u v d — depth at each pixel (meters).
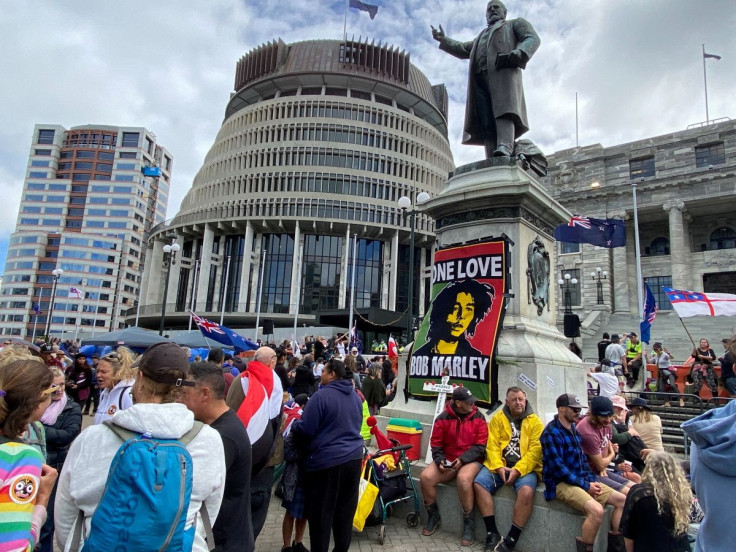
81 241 131.00
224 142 73.81
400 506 6.10
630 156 46.69
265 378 4.66
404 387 7.44
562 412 5.05
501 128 7.81
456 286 7.17
